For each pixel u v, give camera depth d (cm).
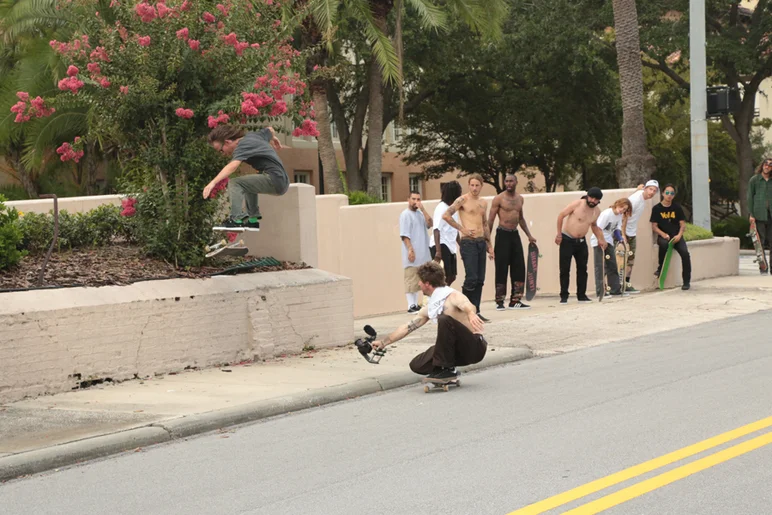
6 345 932
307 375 1039
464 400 898
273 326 1181
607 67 4069
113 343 1020
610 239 1691
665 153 5159
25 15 2392
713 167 5466
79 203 1487
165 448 771
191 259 1214
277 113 1251
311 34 2591
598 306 1577
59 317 973
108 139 1343
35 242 1232
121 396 944
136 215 1241
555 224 1836
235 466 696
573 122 4266
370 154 3025
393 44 2814
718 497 560
